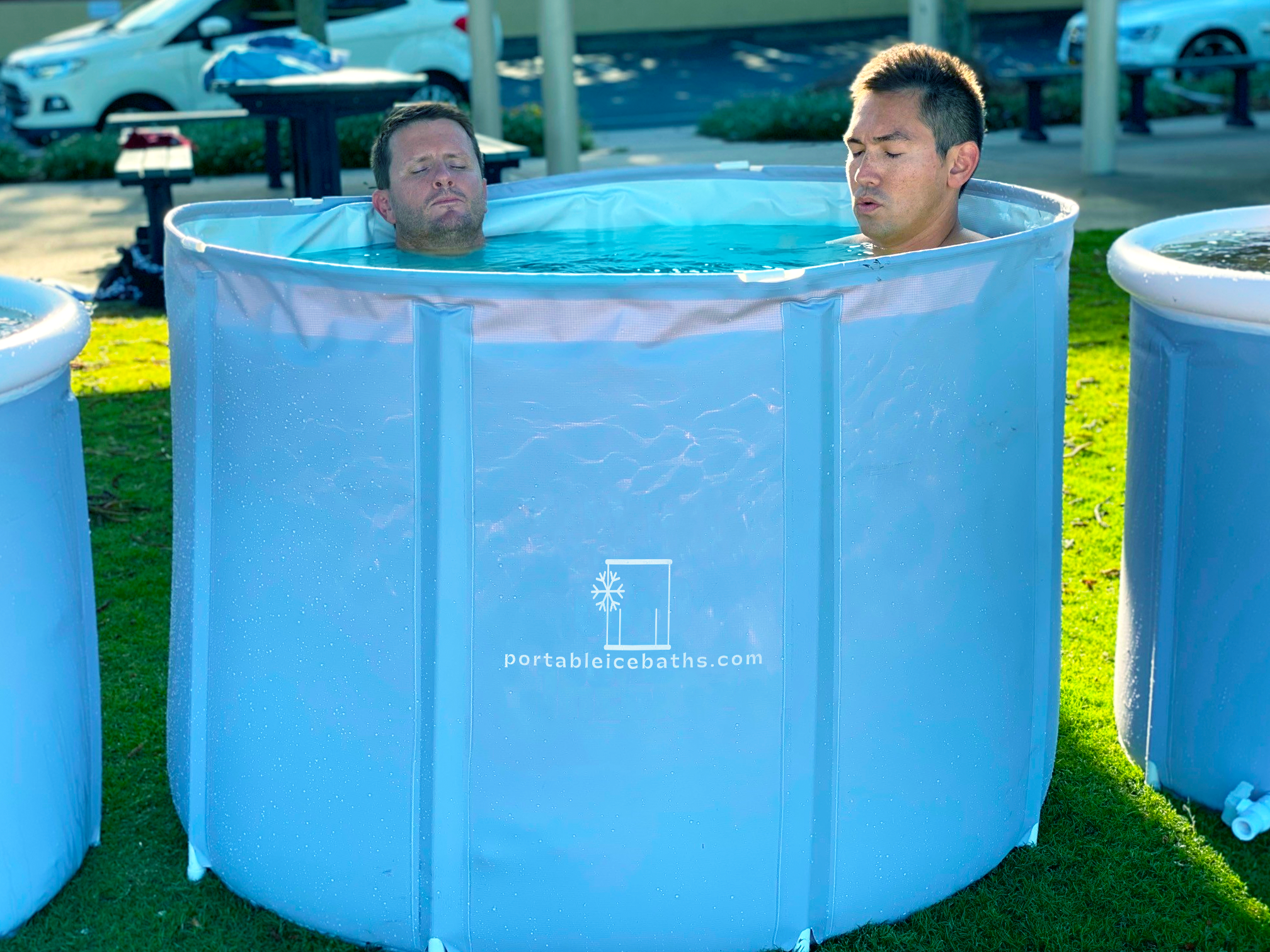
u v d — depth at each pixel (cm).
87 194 1067
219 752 220
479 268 288
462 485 188
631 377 184
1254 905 226
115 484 443
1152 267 237
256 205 280
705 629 192
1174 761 255
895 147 247
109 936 220
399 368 188
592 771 195
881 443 193
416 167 298
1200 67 1185
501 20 2238
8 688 211
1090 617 339
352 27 1283
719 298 181
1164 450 246
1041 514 220
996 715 219
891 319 190
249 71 796
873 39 2389
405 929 208
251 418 202
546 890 201
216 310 205
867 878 210
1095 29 929
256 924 221
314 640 202
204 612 218
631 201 351
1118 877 233
